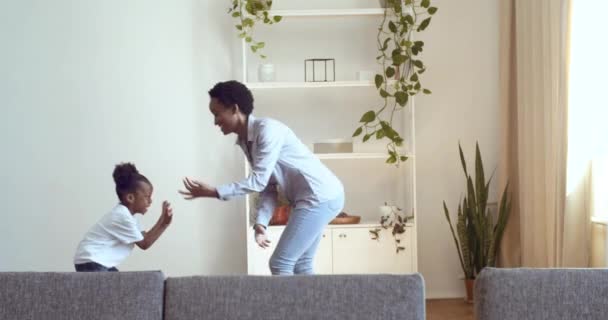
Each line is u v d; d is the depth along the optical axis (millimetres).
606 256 3160
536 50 3789
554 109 3500
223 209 4484
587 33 3348
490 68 4488
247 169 4223
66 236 4445
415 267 4113
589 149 3369
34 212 4445
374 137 4516
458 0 4488
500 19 4359
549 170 3594
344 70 4512
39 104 4441
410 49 4191
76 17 4430
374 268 4129
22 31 4430
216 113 2846
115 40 4441
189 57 4457
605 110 3324
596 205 3352
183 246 4473
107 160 4445
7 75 4430
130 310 1764
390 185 4547
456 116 4512
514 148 4316
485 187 4285
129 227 2959
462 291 4527
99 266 2947
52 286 1794
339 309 1747
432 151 4527
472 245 4305
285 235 2852
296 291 1773
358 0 4500
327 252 4141
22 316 1762
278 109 4531
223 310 1758
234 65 4477
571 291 1701
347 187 4551
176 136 4457
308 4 4512
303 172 2814
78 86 4441
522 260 4109
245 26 4102
